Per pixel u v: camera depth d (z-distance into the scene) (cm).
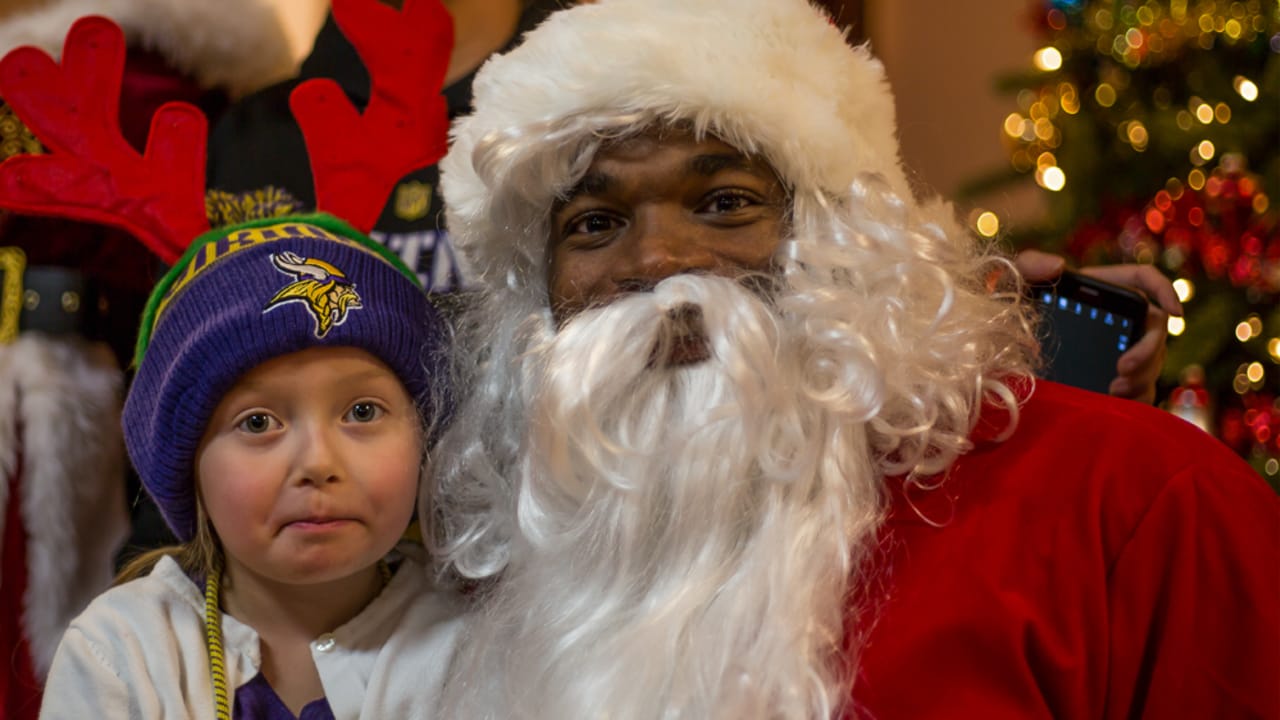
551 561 91
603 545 90
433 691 96
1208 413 196
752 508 88
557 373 89
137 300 141
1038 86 215
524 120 89
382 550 93
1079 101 212
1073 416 93
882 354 87
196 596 98
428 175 128
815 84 90
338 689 95
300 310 89
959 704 84
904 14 289
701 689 82
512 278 99
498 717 91
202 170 106
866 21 283
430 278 123
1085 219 207
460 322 103
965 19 284
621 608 88
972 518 89
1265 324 198
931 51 288
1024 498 89
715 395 87
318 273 92
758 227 90
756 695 80
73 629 94
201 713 92
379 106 108
